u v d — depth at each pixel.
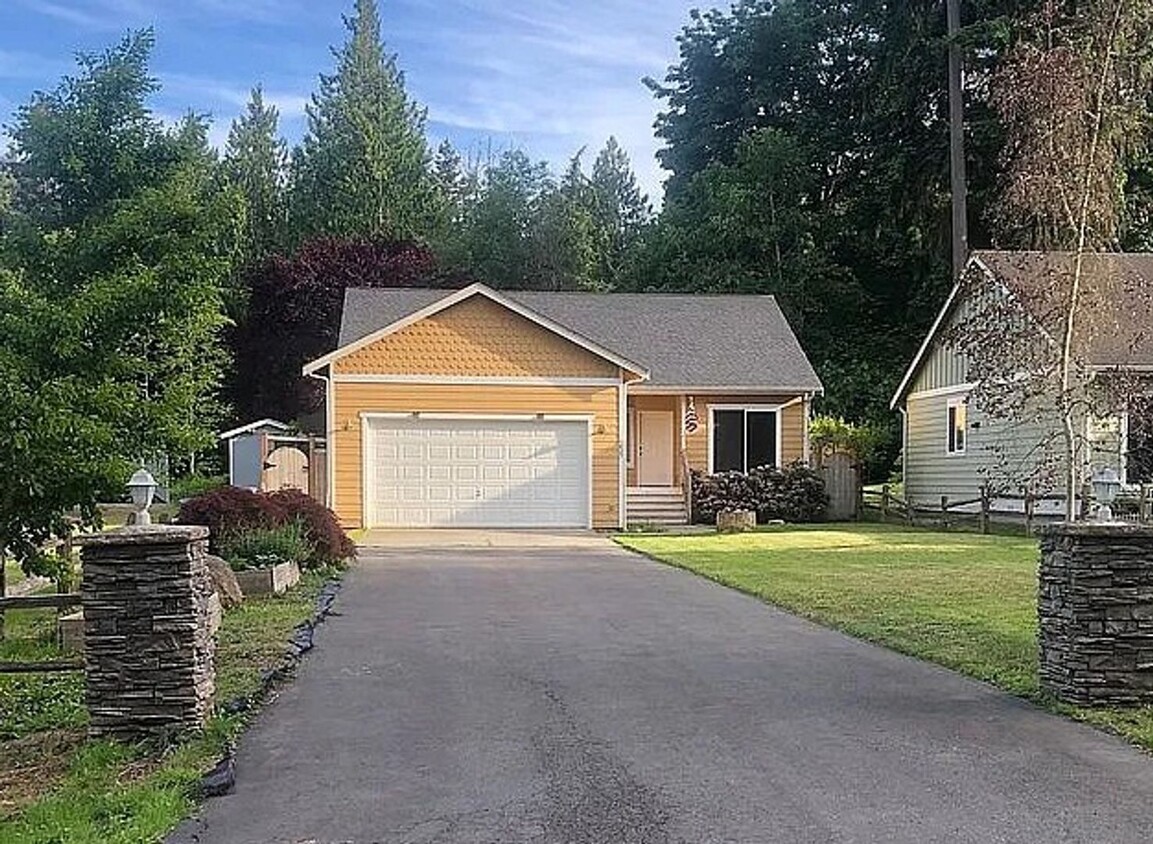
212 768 6.00
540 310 29.88
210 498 15.14
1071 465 15.20
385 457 24.09
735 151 43.62
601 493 24.45
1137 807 5.23
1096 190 15.42
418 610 12.06
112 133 15.10
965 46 35.28
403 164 53.31
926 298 39.78
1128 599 7.27
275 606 12.16
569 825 5.05
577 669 8.67
